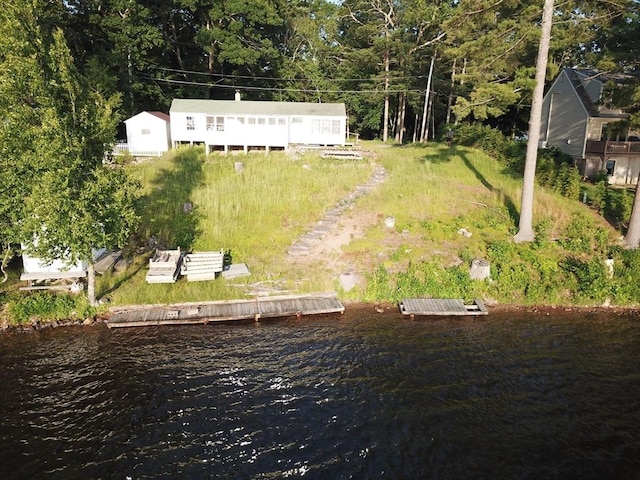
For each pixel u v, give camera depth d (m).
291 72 56.81
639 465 10.31
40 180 14.98
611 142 31.03
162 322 16.69
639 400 12.69
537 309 18.66
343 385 13.21
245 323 17.09
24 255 17.47
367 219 23.92
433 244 21.64
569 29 20.72
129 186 16.88
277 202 25.53
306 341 15.78
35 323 16.42
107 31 39.66
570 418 11.90
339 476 9.86
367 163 32.94
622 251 20.64
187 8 48.78
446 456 10.49
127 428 11.28
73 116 15.41
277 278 19.77
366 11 48.69
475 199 25.94
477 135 39.59
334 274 20.00
